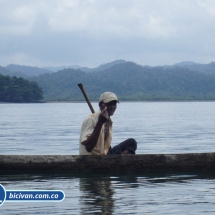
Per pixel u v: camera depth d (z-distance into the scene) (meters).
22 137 24.36
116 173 11.33
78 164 11.27
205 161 11.62
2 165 11.28
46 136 24.95
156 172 11.47
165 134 26.16
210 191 9.63
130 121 41.22
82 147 11.38
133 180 10.62
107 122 11.41
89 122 11.10
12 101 156.88
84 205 8.59
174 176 11.09
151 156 11.45
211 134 26.22
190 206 8.52
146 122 39.47
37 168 11.28
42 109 85.75
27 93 157.38
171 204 8.67
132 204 8.64
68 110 78.75
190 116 52.31
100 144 11.29
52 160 11.27
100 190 9.70
